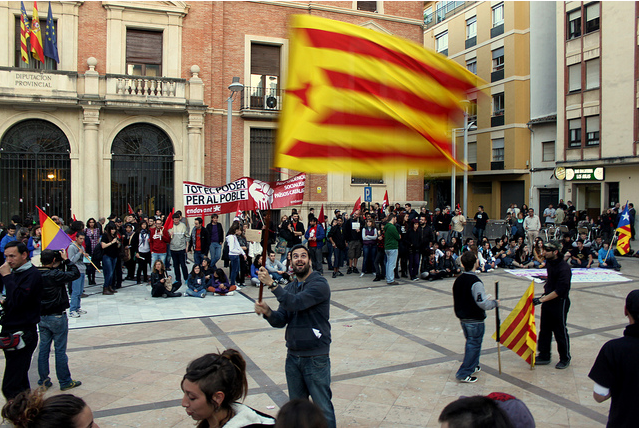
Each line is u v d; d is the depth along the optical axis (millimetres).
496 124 32719
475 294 5578
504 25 31578
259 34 21250
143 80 19359
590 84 25484
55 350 5488
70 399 2172
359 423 4660
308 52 2576
